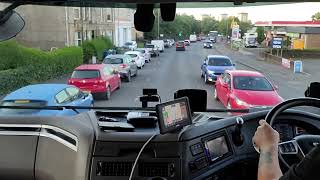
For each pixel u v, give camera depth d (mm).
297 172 1306
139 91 6059
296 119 2932
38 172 2652
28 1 2686
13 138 2674
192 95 2953
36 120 2664
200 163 2520
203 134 2584
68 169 2531
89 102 5469
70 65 5484
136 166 2393
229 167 2705
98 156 2432
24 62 4457
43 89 4496
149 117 2713
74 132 2545
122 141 2461
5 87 4234
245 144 2809
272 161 1693
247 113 3012
